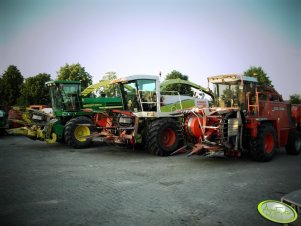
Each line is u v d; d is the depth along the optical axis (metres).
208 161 7.62
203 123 7.36
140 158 8.15
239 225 3.39
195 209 3.91
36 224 3.41
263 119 7.60
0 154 8.98
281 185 5.15
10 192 4.72
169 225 3.38
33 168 6.71
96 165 7.07
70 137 10.20
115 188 4.95
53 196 4.50
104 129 9.58
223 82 8.78
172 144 8.75
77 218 3.60
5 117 15.53
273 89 8.89
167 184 5.21
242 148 7.40
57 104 11.42
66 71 32.62
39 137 10.91
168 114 9.12
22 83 41.25
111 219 3.56
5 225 3.38
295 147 8.77
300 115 10.26
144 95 9.42
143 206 4.03
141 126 9.03
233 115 7.43
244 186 5.07
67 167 6.82
